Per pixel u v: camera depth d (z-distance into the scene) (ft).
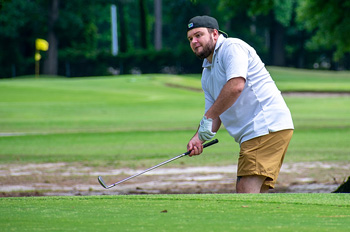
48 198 35.70
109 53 490.90
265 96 44.96
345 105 220.02
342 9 250.78
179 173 79.82
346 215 29.40
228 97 43.04
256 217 28.91
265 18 549.95
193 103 230.48
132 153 100.01
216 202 33.37
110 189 68.69
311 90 283.79
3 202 34.71
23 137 125.90
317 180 72.18
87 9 513.86
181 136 125.59
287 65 596.29
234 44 43.86
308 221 27.84
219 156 96.48
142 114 187.83
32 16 478.59
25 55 523.29
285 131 45.24
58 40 504.43
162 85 310.45
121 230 26.05
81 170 82.12
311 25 293.23
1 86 284.41
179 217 29.04
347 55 561.43
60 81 322.55
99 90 278.87
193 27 44.93
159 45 564.30
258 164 45.01
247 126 45.24
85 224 27.61
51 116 181.88
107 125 154.40
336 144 108.99
